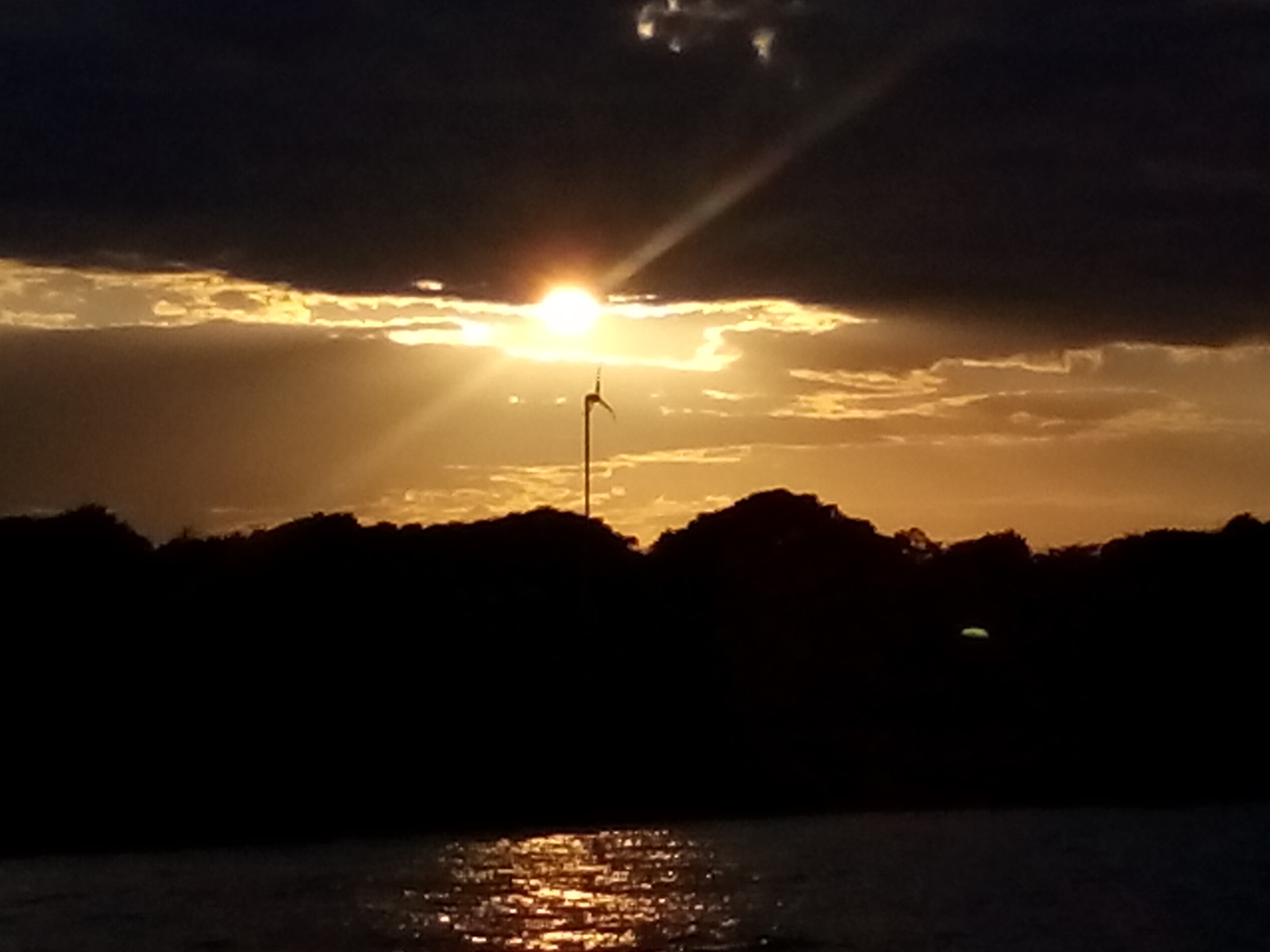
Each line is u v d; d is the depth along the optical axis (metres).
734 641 186.50
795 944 101.25
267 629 176.38
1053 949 99.81
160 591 178.50
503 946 102.00
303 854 148.38
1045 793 183.88
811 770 179.38
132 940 105.44
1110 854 136.88
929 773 182.62
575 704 178.00
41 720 166.38
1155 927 105.56
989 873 126.75
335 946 102.19
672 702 181.12
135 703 169.25
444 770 171.38
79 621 173.12
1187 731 191.50
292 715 171.75
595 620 184.12
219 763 167.50
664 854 140.88
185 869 138.75
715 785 175.88
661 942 102.50
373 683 174.75
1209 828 155.38
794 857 137.25
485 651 179.38
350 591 180.25
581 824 168.75
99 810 161.25
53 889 127.69
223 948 102.69
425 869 134.25
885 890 118.06
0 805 160.00
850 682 187.88
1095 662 195.88
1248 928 105.00
